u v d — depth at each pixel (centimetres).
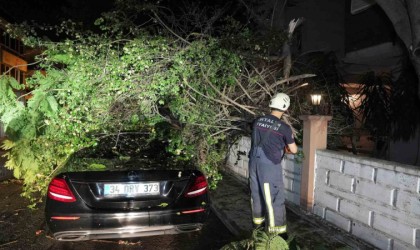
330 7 1138
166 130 530
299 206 480
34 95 536
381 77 848
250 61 588
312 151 445
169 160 411
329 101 688
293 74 705
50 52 540
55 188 337
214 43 527
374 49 945
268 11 955
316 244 366
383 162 334
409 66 798
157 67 522
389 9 644
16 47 1434
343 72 1127
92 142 489
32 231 428
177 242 403
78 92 506
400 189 311
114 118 552
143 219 337
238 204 519
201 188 369
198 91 536
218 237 421
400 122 827
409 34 632
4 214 489
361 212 363
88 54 514
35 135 534
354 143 778
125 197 341
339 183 398
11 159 551
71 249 379
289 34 618
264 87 594
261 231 311
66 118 519
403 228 307
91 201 335
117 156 419
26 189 554
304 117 452
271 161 360
